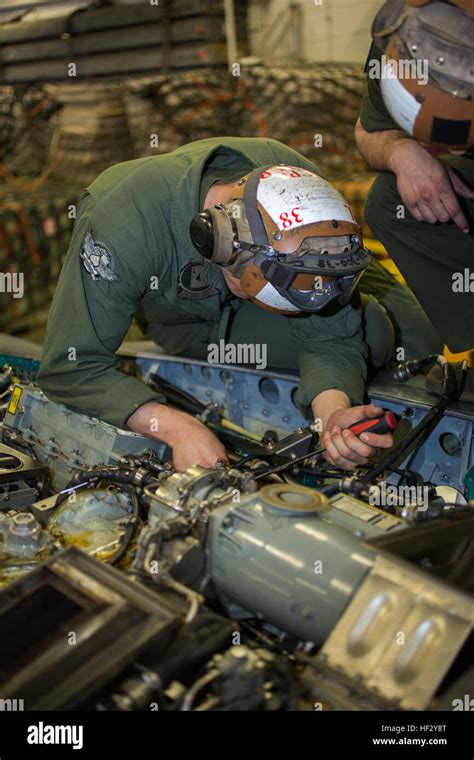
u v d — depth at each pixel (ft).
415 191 6.14
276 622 3.88
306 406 6.55
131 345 8.19
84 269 6.26
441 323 7.04
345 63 18.25
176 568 4.09
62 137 19.36
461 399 6.23
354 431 5.40
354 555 3.76
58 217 16.78
